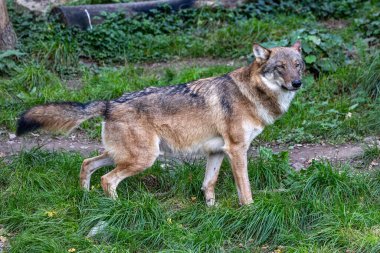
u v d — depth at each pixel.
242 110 10.16
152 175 11.17
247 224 9.57
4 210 10.01
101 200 10.04
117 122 10.17
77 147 12.84
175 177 11.05
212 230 9.34
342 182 10.35
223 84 10.30
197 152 10.47
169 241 9.20
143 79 15.10
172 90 10.37
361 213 9.55
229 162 10.90
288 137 13.16
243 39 17.30
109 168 11.23
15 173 10.84
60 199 10.22
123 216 9.69
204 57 17.08
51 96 14.27
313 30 15.88
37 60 15.75
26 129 10.31
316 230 9.38
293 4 19.58
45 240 9.13
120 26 17.78
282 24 18.16
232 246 9.32
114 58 16.83
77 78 15.63
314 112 13.88
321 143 13.01
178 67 16.38
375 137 13.01
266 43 15.53
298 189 10.38
